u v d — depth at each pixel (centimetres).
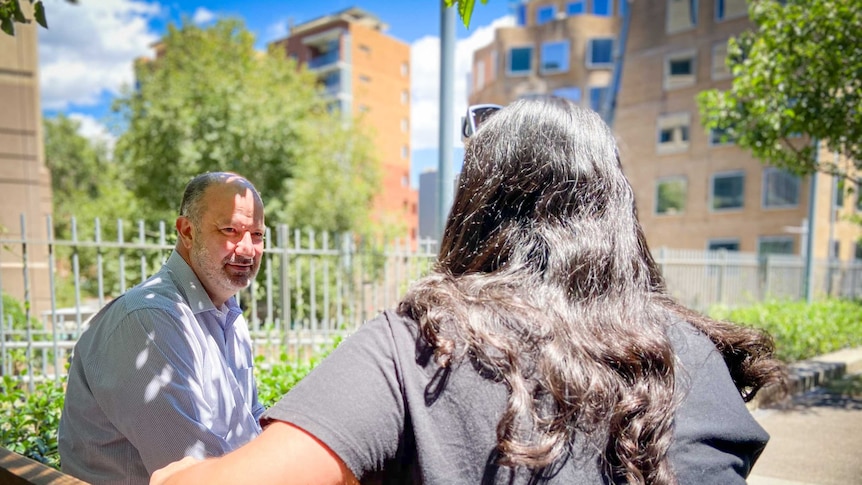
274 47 1781
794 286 1362
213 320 199
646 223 2497
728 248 2273
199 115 1299
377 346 77
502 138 93
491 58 3294
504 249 87
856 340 775
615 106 2641
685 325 89
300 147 1370
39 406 298
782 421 480
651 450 71
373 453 71
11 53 967
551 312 79
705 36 2330
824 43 605
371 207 1770
